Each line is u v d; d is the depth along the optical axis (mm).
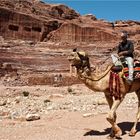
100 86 10109
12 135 11484
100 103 19578
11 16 102562
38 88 41344
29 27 106188
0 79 53656
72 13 132125
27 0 118438
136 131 10828
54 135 10945
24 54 82688
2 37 96750
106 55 89438
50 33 111062
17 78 55406
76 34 111688
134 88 10445
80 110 17078
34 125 13281
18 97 28953
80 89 41219
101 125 12102
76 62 10023
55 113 16422
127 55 10367
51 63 80750
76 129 11781
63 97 28672
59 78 53094
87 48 99188
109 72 10180
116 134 10000
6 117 15977
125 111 15055
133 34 131750
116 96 10008
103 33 111938
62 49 95938
